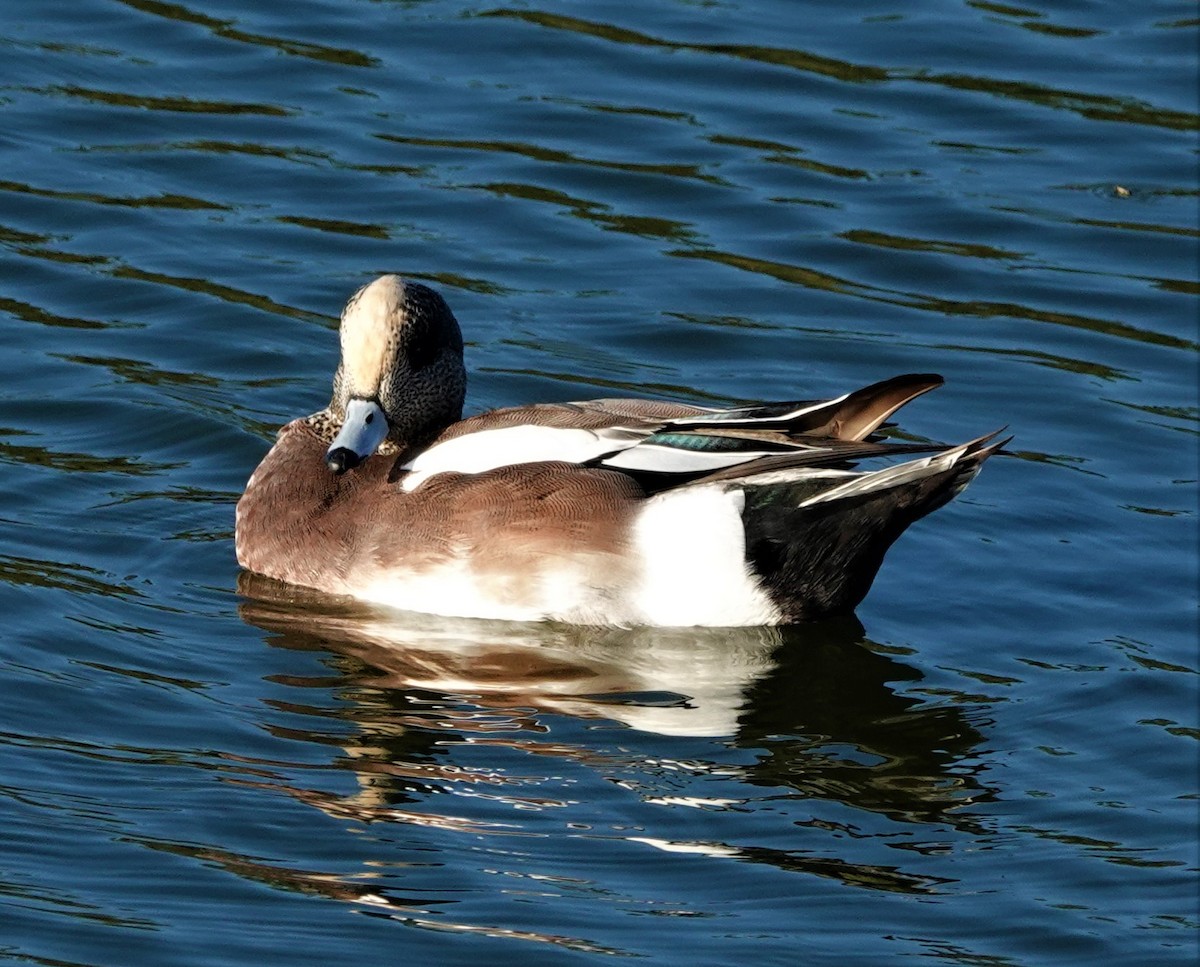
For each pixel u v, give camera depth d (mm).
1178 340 17172
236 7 21172
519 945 9742
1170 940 10094
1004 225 18453
